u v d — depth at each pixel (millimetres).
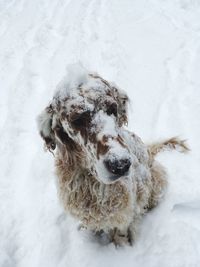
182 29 1575
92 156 622
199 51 1396
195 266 717
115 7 1868
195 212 833
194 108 1111
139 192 782
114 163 579
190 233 769
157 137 1027
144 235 803
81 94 624
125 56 1418
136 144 771
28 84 1360
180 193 875
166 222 813
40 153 1047
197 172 918
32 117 1199
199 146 988
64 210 803
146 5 1833
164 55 1400
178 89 1209
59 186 759
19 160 1044
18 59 1554
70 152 695
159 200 868
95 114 618
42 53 1565
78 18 1838
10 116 1206
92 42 1579
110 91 653
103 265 755
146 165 803
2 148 1087
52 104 675
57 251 785
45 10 2014
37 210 884
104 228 775
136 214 807
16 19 1947
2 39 1738
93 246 793
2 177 989
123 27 1648
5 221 864
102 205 725
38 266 765
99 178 643
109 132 601
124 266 750
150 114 1115
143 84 1251
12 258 792
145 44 1483
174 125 1059
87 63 1419
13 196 932
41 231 832
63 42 1628
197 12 1734
